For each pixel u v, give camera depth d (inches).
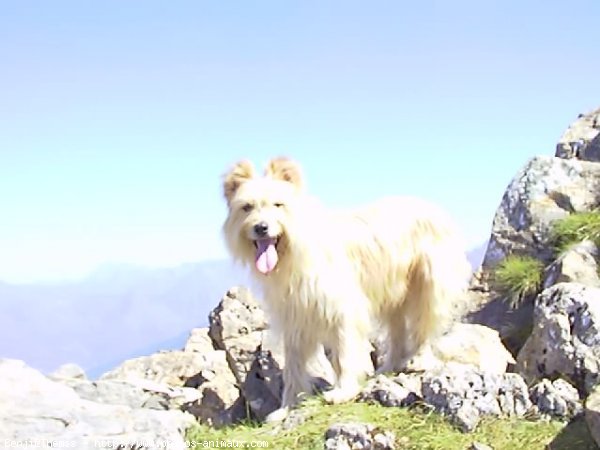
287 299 99.3
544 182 131.3
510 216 131.1
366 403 93.7
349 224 103.2
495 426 85.0
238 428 94.0
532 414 86.7
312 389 100.8
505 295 120.7
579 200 128.3
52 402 84.0
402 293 105.8
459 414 85.8
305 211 98.2
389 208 106.0
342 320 98.0
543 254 124.6
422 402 90.0
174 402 107.7
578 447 80.5
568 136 147.8
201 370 127.5
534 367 98.3
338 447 83.5
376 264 102.9
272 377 121.6
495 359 104.3
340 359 98.0
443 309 105.3
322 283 97.3
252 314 133.0
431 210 108.0
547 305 99.7
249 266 100.3
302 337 100.3
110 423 83.9
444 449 82.2
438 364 102.8
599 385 85.5
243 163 100.3
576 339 94.7
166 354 132.0
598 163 132.8
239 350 128.4
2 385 84.6
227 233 99.7
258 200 96.3
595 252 116.1
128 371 129.9
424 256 105.3
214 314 136.5
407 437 85.0
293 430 90.0
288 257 97.3
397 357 108.7
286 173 99.5
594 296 97.7
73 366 108.7
